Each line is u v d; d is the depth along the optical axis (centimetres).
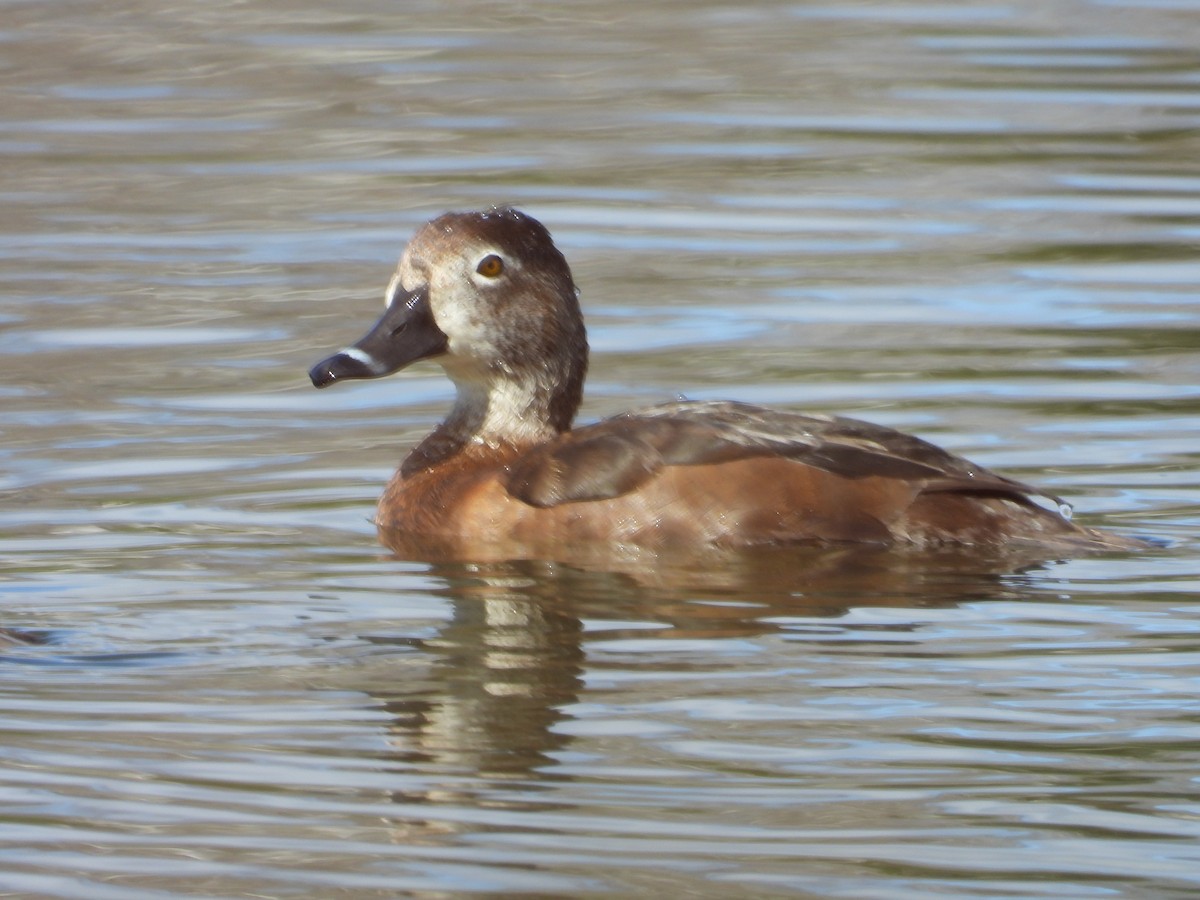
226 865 714
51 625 955
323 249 1775
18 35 2478
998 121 2120
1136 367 1407
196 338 1535
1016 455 1231
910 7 2605
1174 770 783
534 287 1230
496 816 750
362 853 721
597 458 1120
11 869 712
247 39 2491
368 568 1059
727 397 1371
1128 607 967
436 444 1229
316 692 870
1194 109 2142
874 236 1766
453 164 2014
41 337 1531
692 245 1752
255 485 1211
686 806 755
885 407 1337
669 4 2642
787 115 2158
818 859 717
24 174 1995
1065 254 1702
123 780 781
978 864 711
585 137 2102
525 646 927
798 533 1078
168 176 1994
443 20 2573
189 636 941
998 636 931
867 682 875
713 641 932
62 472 1225
